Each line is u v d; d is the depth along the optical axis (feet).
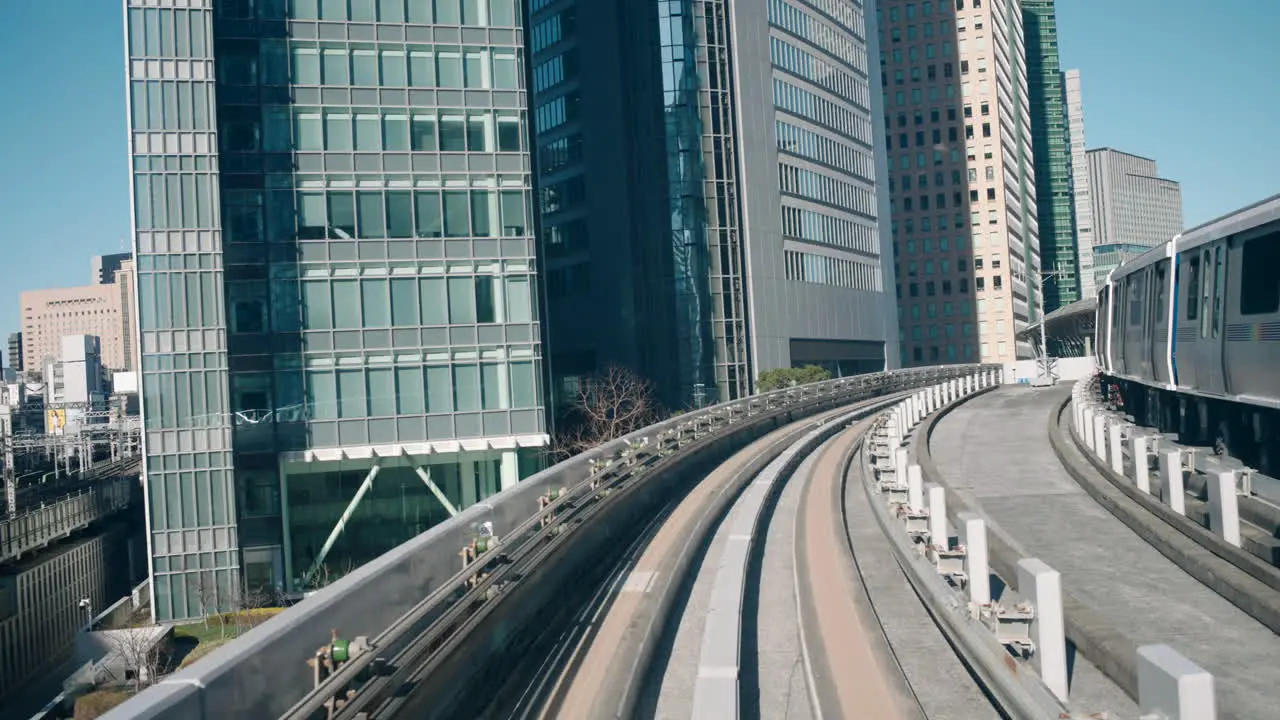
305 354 131.44
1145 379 81.35
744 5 263.29
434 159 136.36
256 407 129.80
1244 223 53.67
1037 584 26.05
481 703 29.76
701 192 249.75
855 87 325.42
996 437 99.40
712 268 249.75
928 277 494.18
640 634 37.50
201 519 126.00
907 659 34.24
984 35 490.49
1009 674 25.64
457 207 137.08
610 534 57.41
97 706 95.14
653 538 58.80
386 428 133.90
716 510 66.33
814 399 162.30
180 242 126.21
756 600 45.78
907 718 27.86
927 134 497.05
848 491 77.05
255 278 130.31
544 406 142.72
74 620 159.12
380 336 134.00
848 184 313.53
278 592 127.03
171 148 126.11
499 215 138.41
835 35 312.50
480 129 138.21
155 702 15.14
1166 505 48.78
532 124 149.59
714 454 98.73
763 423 128.67
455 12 137.59
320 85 132.77
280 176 131.44
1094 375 151.43
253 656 18.16
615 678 32.17
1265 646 31.35
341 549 134.00
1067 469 73.36
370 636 23.90
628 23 253.44
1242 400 54.80
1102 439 68.85
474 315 137.08
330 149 132.98
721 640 35.86
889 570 48.70
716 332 248.32
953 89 494.18
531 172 140.56
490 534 35.09
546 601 40.93
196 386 126.21
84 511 178.50
